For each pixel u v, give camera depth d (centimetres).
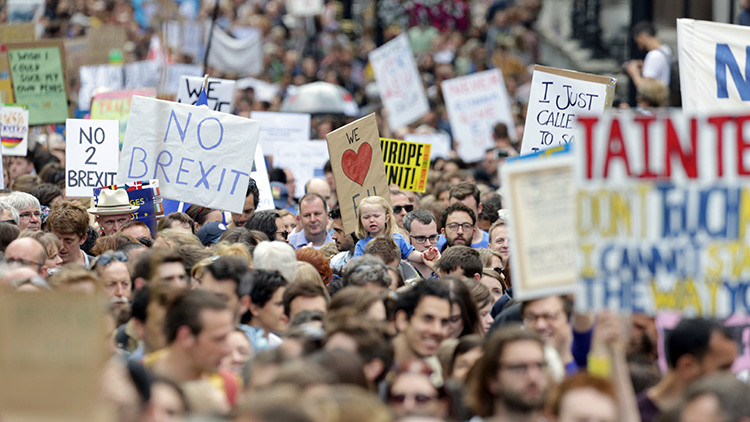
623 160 1789
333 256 3484
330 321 2005
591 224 1800
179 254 2462
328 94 7281
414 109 6600
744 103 3114
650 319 2320
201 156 3534
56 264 3034
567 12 10831
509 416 1772
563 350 2211
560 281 1836
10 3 10481
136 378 1580
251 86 8025
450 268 2873
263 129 5556
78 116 5841
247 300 2350
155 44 8731
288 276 2564
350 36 10569
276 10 10912
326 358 1739
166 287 2084
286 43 10500
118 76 7056
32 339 1315
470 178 4972
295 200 5212
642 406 1967
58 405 1316
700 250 1781
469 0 10444
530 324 2209
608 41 9181
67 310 1312
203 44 8769
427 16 10050
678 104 5909
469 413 1914
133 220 3325
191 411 1723
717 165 1773
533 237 1839
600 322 1808
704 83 3138
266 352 1728
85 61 7819
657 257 1788
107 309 2075
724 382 1605
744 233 1770
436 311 2212
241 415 1322
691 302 1786
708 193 1778
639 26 5481
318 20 10319
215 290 2284
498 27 9994
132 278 2594
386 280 2561
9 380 1315
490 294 2705
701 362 1936
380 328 1966
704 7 7094
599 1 9275
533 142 3588
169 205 4069
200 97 4403
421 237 3438
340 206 3612
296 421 1305
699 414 1590
